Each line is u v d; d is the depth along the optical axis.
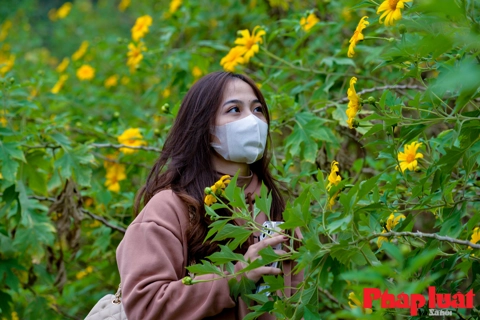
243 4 5.79
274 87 4.57
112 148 4.41
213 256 2.10
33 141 3.88
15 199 3.76
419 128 2.20
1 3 10.15
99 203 4.12
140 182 4.79
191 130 2.54
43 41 10.77
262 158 2.71
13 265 3.82
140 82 6.13
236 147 2.50
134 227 2.40
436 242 2.23
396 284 2.25
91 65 6.27
